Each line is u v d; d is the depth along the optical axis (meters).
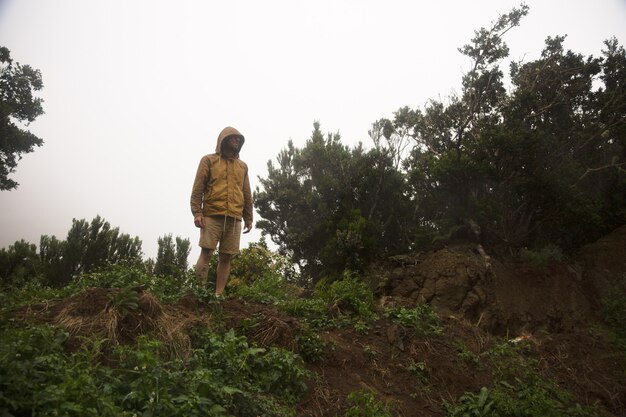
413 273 9.30
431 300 8.69
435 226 10.70
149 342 3.96
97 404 3.14
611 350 7.46
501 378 6.22
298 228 12.17
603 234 10.87
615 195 10.99
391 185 11.51
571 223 9.97
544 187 9.61
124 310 4.41
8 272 12.63
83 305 4.46
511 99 11.23
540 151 9.80
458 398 5.80
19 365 3.12
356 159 11.93
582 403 6.20
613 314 8.55
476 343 6.96
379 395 5.39
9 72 23.34
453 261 9.11
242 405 4.07
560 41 12.05
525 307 8.58
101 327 4.21
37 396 2.95
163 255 14.05
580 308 8.73
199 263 6.40
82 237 13.82
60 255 13.48
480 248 9.53
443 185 10.46
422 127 12.14
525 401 5.66
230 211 6.48
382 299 8.10
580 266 9.91
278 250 12.48
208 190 6.55
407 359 6.18
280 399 4.61
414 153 12.12
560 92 11.23
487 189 10.46
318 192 12.34
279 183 12.72
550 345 7.33
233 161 6.76
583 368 6.92
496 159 9.97
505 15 11.67
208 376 3.99
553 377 6.59
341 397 5.04
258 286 7.60
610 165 10.01
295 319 5.88
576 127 11.33
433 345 6.56
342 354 5.86
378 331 6.62
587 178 10.88
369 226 10.57
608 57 12.01
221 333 5.12
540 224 10.03
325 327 6.52
